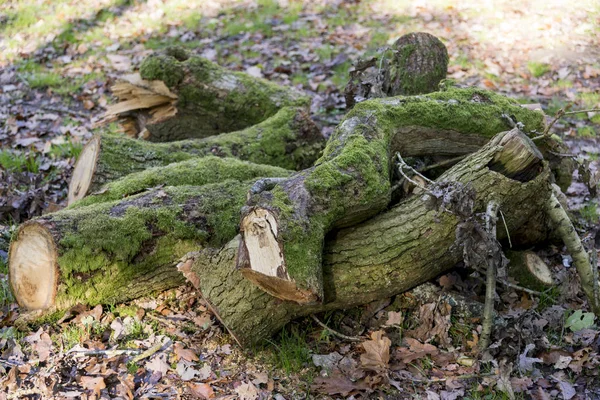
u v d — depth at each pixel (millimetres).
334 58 7367
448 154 4125
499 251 3215
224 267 3455
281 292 3154
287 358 3391
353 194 3402
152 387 3248
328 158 3619
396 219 3541
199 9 8875
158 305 3807
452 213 3234
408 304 3678
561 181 4453
